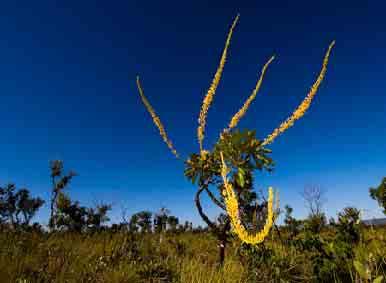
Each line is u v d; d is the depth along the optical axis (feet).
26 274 14.80
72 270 15.42
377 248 12.76
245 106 16.33
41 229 28.73
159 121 17.34
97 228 33.42
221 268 16.11
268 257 16.03
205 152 15.97
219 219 18.61
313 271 13.93
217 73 16.69
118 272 15.90
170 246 23.04
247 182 14.90
